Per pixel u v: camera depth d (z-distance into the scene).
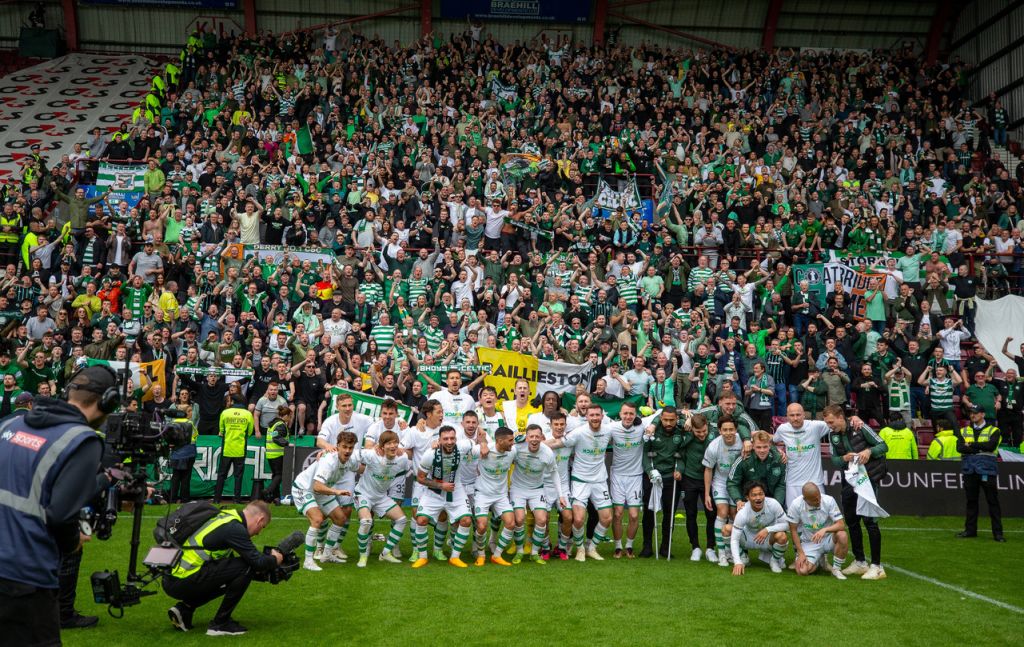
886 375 17.83
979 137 30.03
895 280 21.11
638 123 28.28
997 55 32.50
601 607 7.98
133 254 21.17
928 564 10.45
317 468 9.55
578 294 19.61
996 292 22.27
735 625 7.45
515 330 18.39
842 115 29.22
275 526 12.20
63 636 6.82
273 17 35.09
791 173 25.91
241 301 18.77
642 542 11.82
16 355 16.42
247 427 14.28
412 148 24.86
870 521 9.60
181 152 24.52
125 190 23.83
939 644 6.98
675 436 10.63
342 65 30.22
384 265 20.67
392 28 35.22
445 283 20.08
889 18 35.12
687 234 22.66
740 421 10.27
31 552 4.12
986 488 12.40
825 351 18.44
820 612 7.93
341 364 16.52
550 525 12.81
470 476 10.51
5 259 21.80
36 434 4.25
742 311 19.50
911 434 14.98
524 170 24.20
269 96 27.69
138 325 17.91
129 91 33.56
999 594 8.78
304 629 7.15
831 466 14.83
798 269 21.73
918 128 29.31
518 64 31.28
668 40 35.78
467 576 9.31
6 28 36.84
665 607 8.02
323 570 9.52
